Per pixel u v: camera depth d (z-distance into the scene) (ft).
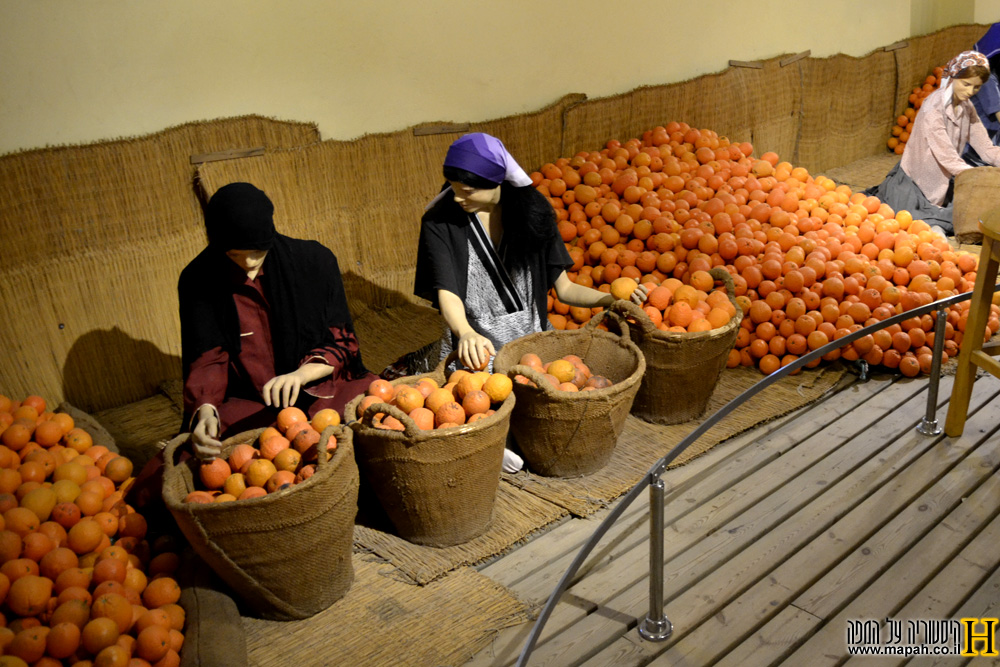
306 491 7.62
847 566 8.75
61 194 12.07
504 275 10.94
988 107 19.99
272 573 7.92
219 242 8.65
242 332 9.53
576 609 8.33
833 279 13.37
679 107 19.67
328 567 8.24
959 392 10.80
